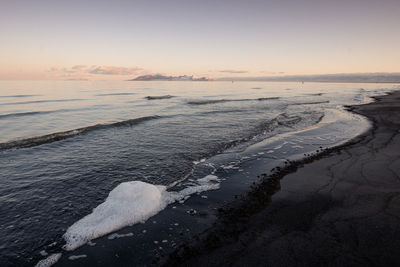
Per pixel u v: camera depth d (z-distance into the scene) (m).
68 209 5.79
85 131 14.66
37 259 4.04
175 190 6.63
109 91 72.69
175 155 10.09
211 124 17.56
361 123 16.25
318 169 7.72
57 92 62.75
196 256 3.84
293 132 14.16
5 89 75.38
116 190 5.95
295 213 5.02
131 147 11.38
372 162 8.10
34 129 16.12
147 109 27.81
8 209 5.75
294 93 65.31
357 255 3.66
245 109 27.27
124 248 4.20
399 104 27.89
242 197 6.00
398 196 5.60
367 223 4.52
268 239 4.16
